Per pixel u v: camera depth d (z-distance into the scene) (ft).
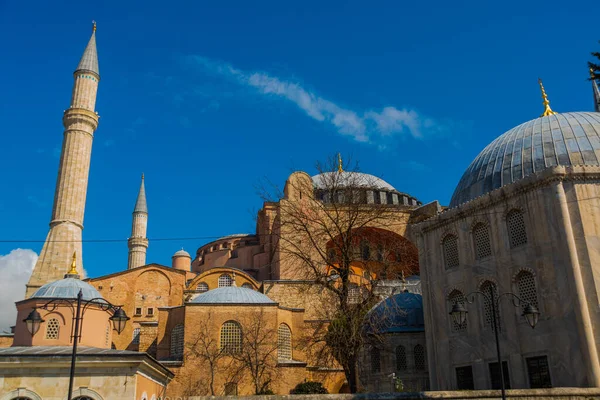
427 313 123.03
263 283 184.03
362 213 135.85
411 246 200.95
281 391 144.66
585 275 97.30
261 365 144.05
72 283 125.08
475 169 130.11
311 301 183.32
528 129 126.41
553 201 102.58
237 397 83.46
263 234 211.82
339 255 122.01
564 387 91.91
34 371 85.05
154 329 169.99
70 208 237.04
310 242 123.95
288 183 201.16
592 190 102.89
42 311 112.27
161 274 212.23
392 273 129.39
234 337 151.12
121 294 206.59
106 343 120.26
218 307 153.28
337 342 106.42
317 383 140.36
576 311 94.94
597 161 111.24
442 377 116.47
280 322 159.63
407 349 137.80
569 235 99.25
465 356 112.57
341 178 124.77
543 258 102.06
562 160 113.09
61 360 85.10
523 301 104.63
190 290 201.16
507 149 124.88
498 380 105.70
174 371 144.66
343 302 106.63
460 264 118.01
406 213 205.16
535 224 104.83
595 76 86.02
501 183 118.73
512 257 107.55
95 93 258.98
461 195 128.88
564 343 95.71
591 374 90.89
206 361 146.00
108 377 86.69
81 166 244.42
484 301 111.55
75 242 233.35
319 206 125.39
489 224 113.60
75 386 85.25
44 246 230.07
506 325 105.70
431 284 123.85
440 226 124.88
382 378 138.00
